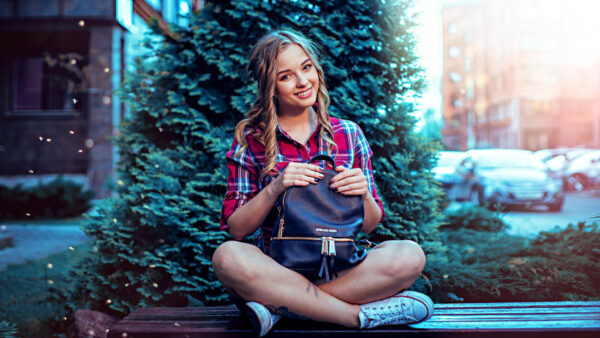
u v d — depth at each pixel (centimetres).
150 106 326
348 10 310
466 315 187
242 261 165
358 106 293
